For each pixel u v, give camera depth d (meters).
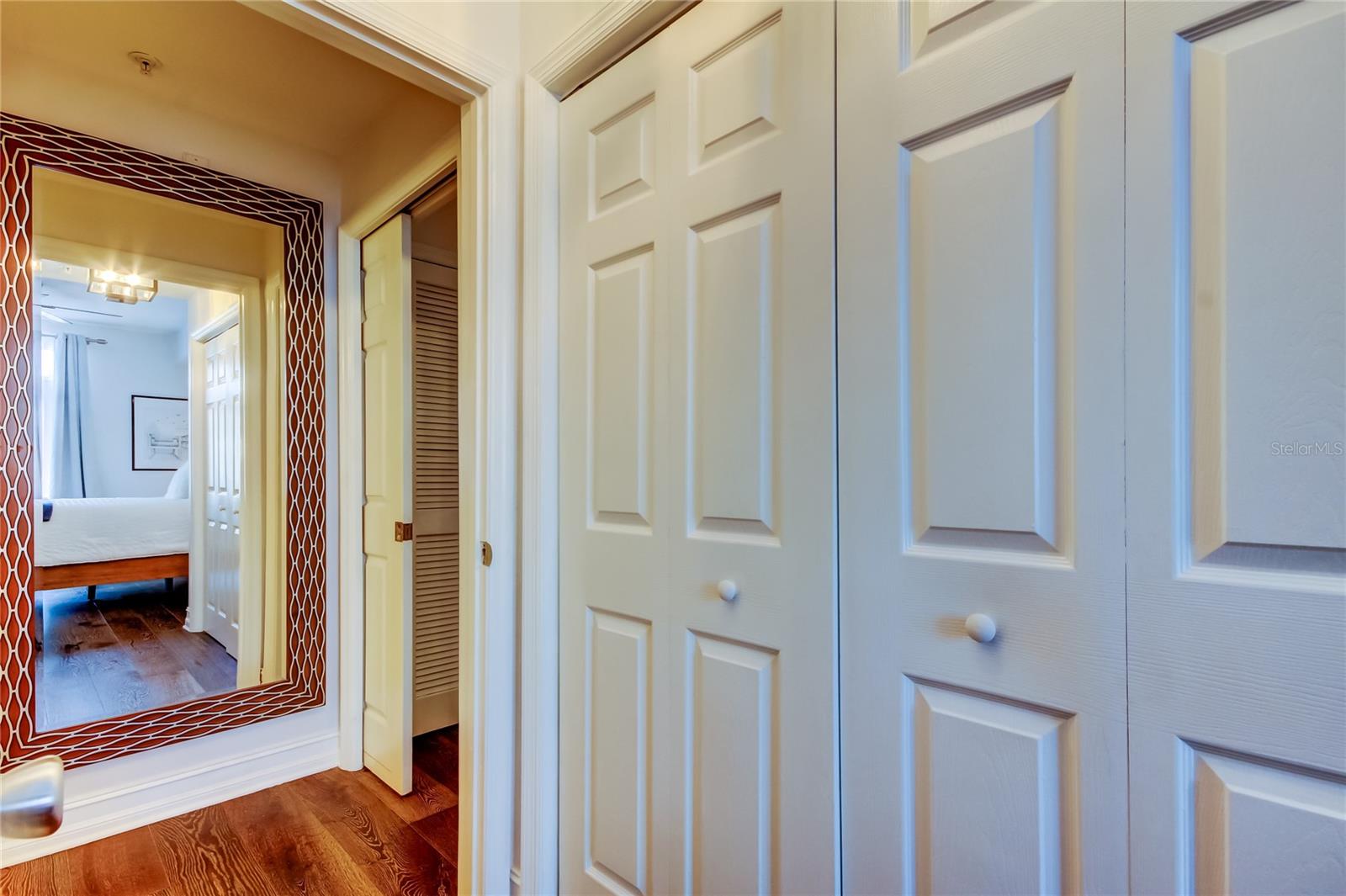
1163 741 0.63
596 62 1.24
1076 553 0.68
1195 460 0.61
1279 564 0.57
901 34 0.83
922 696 0.80
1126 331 0.65
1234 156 0.59
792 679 0.93
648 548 1.16
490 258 1.34
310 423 2.13
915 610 0.80
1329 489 0.55
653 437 1.15
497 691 1.34
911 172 0.82
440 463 2.43
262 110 1.95
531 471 1.33
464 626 1.39
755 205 0.99
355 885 1.52
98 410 1.76
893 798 0.82
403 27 1.19
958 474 0.77
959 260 0.77
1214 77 0.60
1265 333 0.58
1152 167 0.63
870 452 0.85
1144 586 0.64
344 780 2.05
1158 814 0.63
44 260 1.67
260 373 2.09
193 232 1.96
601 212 1.26
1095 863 0.67
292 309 2.10
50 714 1.64
